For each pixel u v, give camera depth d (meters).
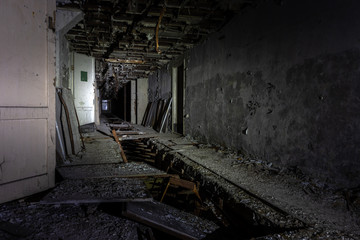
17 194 2.70
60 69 6.06
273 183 3.45
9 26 2.54
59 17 5.20
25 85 2.73
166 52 8.48
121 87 20.09
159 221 2.51
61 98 4.71
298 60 3.71
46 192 2.95
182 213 3.04
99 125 11.78
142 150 7.51
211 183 3.61
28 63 2.76
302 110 3.67
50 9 3.04
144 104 14.66
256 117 4.69
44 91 2.97
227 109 5.68
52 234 2.14
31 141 2.82
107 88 20.11
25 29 2.71
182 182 3.77
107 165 4.14
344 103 3.05
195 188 3.75
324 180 3.34
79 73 8.75
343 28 3.03
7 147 2.59
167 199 4.62
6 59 2.53
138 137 8.13
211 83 6.40
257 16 4.61
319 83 3.38
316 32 3.40
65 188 2.92
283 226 2.33
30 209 2.52
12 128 2.62
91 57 9.34
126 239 2.20
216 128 6.20
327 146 3.30
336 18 3.11
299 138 3.73
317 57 3.40
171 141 7.16
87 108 9.27
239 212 2.89
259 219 2.56
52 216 2.44
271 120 4.30
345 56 3.02
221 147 5.92
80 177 3.40
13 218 2.32
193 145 6.49
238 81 5.25
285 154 4.01
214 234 2.71
